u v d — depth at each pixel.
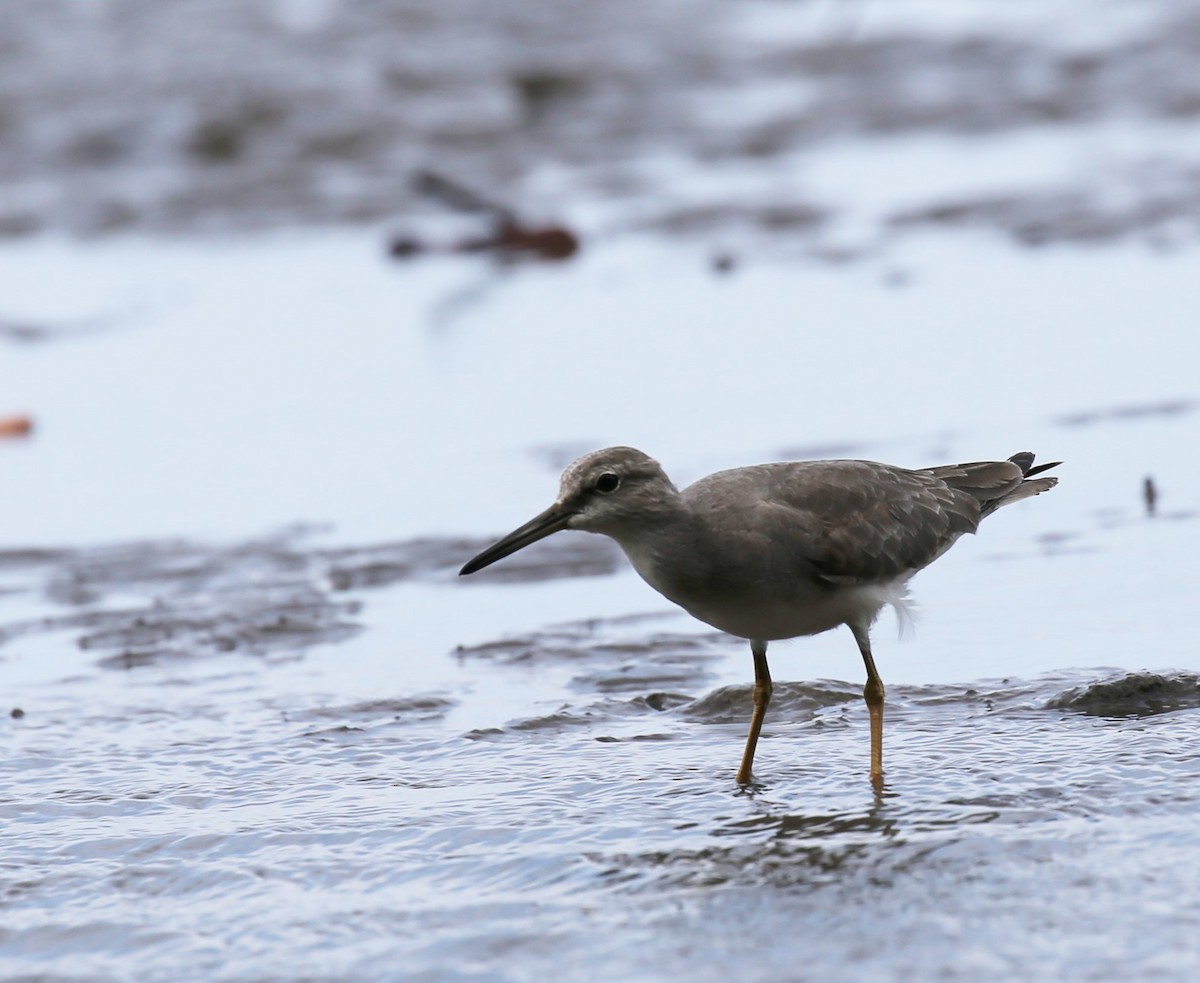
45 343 22.16
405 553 14.05
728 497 9.34
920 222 24.64
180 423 18.62
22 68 31.84
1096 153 27.53
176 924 7.60
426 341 21.20
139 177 28.67
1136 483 14.21
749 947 6.94
